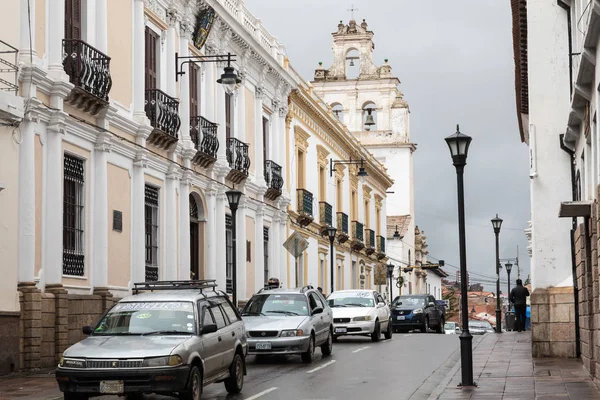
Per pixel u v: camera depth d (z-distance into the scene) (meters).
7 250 18.02
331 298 30.98
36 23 19.42
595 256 15.35
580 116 17.78
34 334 18.66
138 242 24.52
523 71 26.03
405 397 15.21
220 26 31.09
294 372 19.39
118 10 23.62
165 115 26.03
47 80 19.48
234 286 25.28
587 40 14.38
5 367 17.77
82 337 20.86
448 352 24.70
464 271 16.61
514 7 24.03
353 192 54.12
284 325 21.23
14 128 18.36
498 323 39.94
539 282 21.31
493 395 14.61
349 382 17.45
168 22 27.17
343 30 70.31
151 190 26.03
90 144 21.97
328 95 70.12
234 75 25.89
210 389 16.39
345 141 51.12
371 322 29.17
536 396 14.23
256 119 35.91
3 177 17.97
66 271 20.81
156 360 13.03
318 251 45.53
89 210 21.86
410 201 71.31
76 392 13.05
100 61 21.88
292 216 40.66
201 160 29.02
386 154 70.75
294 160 41.34
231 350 15.39
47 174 19.89
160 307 14.60
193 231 29.91
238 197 25.56
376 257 60.81
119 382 12.96
